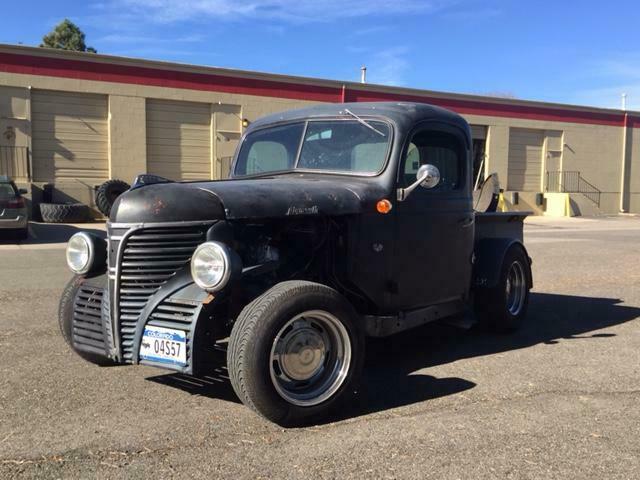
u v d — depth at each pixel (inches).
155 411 159.0
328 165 198.8
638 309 303.6
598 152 1322.6
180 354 146.2
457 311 222.7
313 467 128.3
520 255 251.3
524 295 255.9
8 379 183.6
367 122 196.2
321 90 1013.2
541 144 1270.9
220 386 178.7
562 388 180.5
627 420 156.0
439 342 236.1
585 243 642.8
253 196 162.1
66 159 865.5
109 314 159.3
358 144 195.6
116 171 887.1
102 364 196.5
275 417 145.7
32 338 231.1
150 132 912.3
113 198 197.3
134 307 154.7
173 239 152.8
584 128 1300.4
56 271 400.2
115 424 150.1
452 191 211.0
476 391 177.5
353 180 189.8
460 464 130.3
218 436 143.5
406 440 142.2
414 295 198.5
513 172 1243.8
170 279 152.7
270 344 143.6
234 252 146.6
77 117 867.4
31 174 845.2
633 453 136.7
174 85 912.9
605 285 376.8
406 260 193.6
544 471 127.6
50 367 195.8
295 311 146.8
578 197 1273.4
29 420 152.3
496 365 204.4
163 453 134.2
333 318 153.6
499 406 165.0
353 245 179.2
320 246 177.3
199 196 156.0
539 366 203.5
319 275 179.0
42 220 824.9
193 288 150.8
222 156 954.7
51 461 130.0
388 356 215.9
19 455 132.6
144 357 152.3
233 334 146.3
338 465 129.3
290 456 133.2
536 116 1243.2
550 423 153.4
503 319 241.3
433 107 209.2
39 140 848.9
